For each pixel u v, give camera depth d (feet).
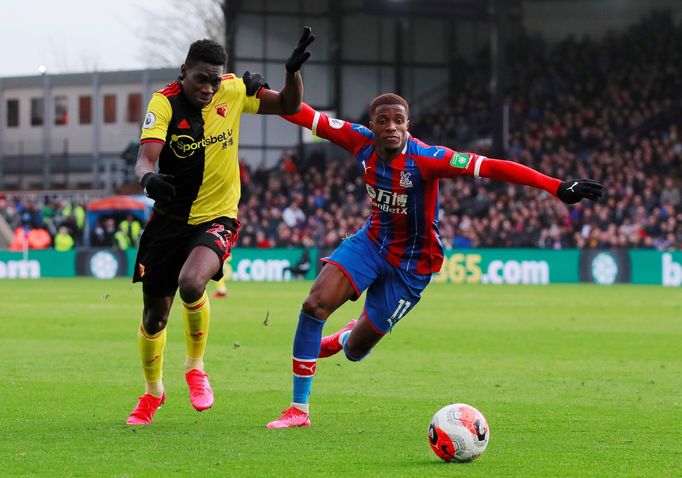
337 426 29.37
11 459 24.32
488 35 170.19
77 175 209.26
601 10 171.94
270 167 162.81
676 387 38.22
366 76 165.37
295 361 29.04
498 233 132.05
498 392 36.73
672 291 106.01
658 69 166.81
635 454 25.49
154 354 29.58
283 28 159.02
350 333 30.94
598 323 67.15
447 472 23.09
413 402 34.22
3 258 136.87
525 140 159.74
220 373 41.68
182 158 28.35
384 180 28.78
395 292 29.78
